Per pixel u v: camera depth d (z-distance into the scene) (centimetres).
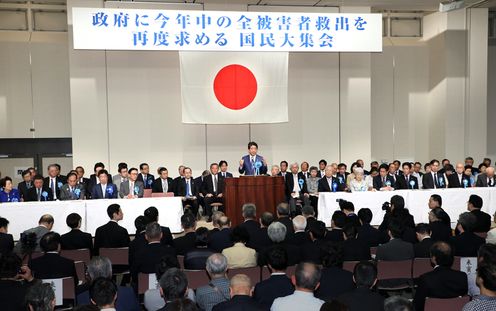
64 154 1241
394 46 1349
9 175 1221
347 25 956
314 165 1220
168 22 912
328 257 397
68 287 448
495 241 523
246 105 1091
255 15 929
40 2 1220
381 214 877
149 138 1164
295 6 1183
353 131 1228
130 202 818
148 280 471
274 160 1209
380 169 1013
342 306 229
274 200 881
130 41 906
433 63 1330
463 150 1287
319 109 1219
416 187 1029
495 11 1373
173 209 832
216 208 1005
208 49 921
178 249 559
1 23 1216
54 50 1231
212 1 1138
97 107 1137
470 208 672
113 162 1148
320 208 881
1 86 1209
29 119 1223
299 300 317
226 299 368
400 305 246
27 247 527
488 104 1402
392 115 1354
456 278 377
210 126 1190
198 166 1187
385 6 1204
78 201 801
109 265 379
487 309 282
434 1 1171
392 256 504
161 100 1166
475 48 1282
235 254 487
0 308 342
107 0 1119
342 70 1223
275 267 380
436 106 1322
